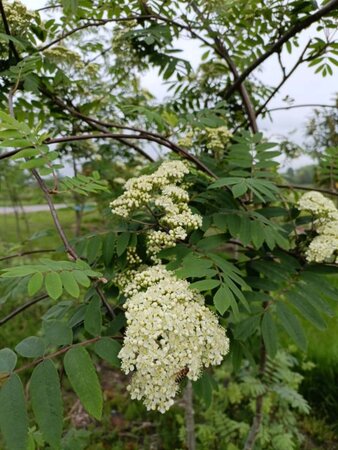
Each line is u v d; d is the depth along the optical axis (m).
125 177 1.00
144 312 0.28
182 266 0.34
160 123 0.53
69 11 0.58
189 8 0.60
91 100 0.78
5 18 0.50
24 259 1.46
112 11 0.62
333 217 0.45
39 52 0.58
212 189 0.49
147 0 0.59
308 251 0.43
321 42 0.58
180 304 0.30
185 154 0.48
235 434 0.90
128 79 0.85
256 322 0.38
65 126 0.79
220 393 0.98
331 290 0.41
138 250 0.43
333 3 0.50
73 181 0.40
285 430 0.96
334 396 1.01
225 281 0.31
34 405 0.23
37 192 1.67
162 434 0.97
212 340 0.30
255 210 0.49
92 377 0.25
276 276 0.42
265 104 0.66
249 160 0.47
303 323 1.15
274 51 0.58
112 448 0.93
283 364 0.95
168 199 0.40
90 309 0.33
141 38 0.62
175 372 0.28
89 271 0.29
